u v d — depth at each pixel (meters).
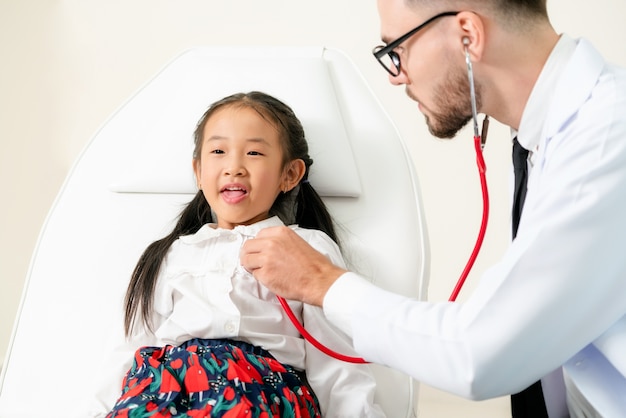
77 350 1.40
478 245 1.11
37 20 2.46
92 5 2.45
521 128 1.10
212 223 1.46
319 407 1.24
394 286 1.40
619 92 0.97
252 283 1.31
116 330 1.35
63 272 1.46
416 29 1.06
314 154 1.48
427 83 1.09
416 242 1.44
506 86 1.08
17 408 1.36
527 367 0.92
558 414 1.26
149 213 1.50
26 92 2.47
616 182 0.90
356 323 1.00
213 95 1.54
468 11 1.02
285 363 1.27
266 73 1.55
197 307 1.29
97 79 2.46
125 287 1.44
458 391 0.94
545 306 0.89
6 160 2.49
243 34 2.42
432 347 0.93
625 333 0.97
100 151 1.57
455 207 2.38
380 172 1.49
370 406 1.20
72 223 1.51
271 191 1.38
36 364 1.39
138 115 1.59
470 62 1.04
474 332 0.91
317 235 1.37
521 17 1.03
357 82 1.58
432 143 2.37
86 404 1.25
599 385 1.02
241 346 1.25
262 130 1.37
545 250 0.89
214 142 1.37
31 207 2.49
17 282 2.49
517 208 1.19
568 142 0.96
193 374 1.16
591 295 0.90
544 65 1.05
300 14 2.39
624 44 2.23
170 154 1.51
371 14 2.36
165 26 2.44
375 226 1.45
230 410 1.09
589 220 0.89
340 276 1.04
